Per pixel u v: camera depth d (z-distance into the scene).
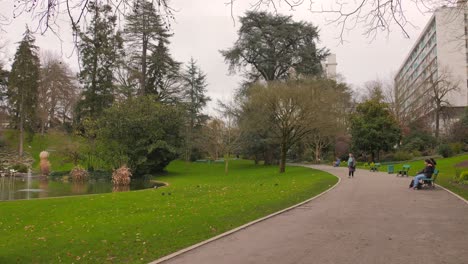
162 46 51.09
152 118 44.75
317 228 10.87
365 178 29.42
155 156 46.31
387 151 55.47
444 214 12.73
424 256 7.71
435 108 64.12
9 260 8.29
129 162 44.22
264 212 14.20
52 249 9.18
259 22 49.22
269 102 40.25
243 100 48.38
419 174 21.61
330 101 40.50
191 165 61.47
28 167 51.72
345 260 7.55
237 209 15.09
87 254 8.70
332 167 48.91
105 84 48.16
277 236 9.98
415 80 95.81
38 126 69.62
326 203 16.12
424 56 88.38
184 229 11.27
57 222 13.81
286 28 48.06
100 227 11.98
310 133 44.16
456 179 24.78
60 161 50.72
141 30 33.44
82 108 51.66
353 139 54.41
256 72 54.47
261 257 8.00
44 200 19.95
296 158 72.00
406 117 68.50
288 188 23.81
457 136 55.97
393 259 7.54
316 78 44.81
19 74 44.31
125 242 9.75
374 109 53.34
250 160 75.75
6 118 63.97
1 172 46.47
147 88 54.44
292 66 50.47
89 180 40.22
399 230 10.28
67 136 57.09
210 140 56.19
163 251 8.81
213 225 11.84
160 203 18.38
